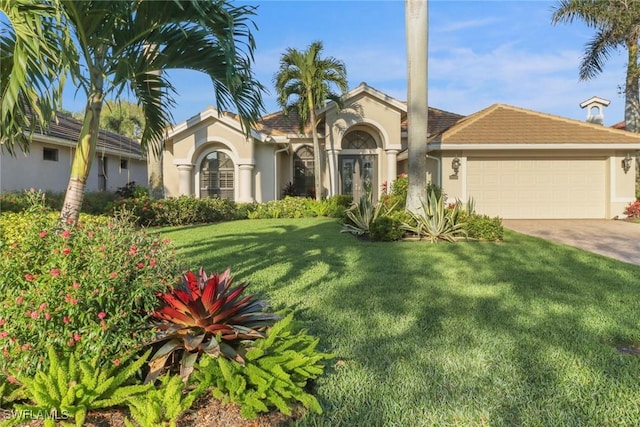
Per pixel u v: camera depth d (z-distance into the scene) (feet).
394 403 10.18
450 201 55.72
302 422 9.44
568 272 24.85
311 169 71.51
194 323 11.05
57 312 9.48
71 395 8.83
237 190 64.39
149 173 58.08
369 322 15.97
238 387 9.57
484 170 57.00
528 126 57.36
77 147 16.51
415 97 39.96
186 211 51.80
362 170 70.28
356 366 12.18
